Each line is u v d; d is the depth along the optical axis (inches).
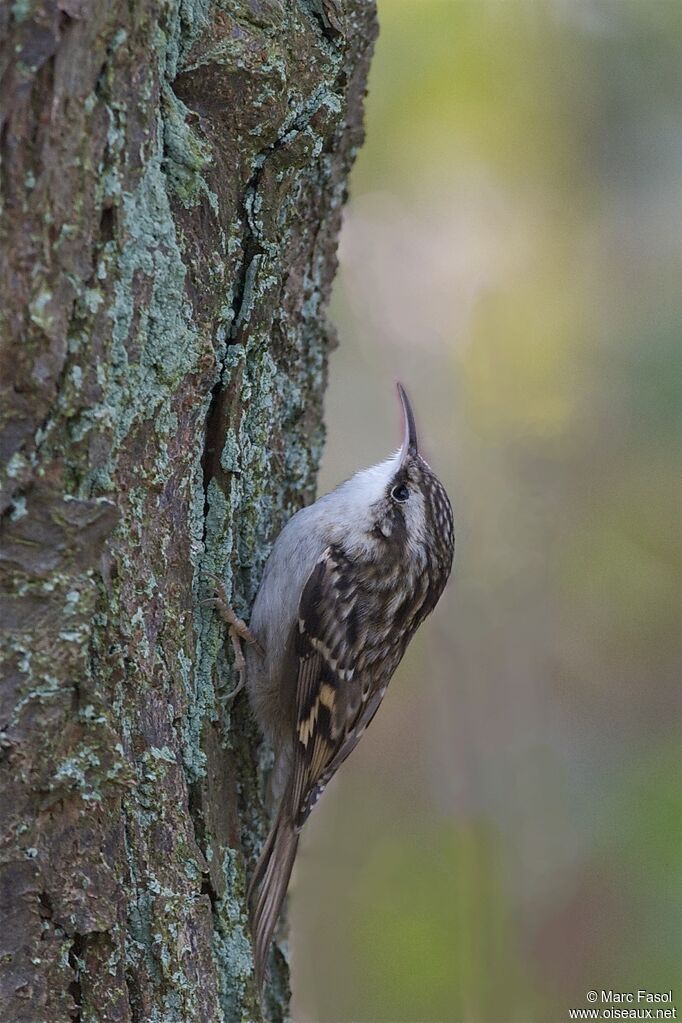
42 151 144.3
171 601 181.6
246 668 210.7
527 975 370.6
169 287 165.9
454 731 418.0
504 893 384.8
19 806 156.6
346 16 203.3
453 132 442.0
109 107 150.0
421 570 260.7
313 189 214.5
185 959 179.6
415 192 442.3
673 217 465.4
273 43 178.9
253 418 205.6
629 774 418.3
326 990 359.3
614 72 463.2
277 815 229.6
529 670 429.1
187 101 176.1
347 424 424.5
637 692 436.5
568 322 452.1
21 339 145.7
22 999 161.5
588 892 387.9
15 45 141.3
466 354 441.1
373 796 410.3
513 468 442.3
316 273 226.5
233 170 181.8
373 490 253.3
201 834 191.6
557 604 443.5
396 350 434.0
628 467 450.3
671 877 391.9
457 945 372.5
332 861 391.2
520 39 454.9
